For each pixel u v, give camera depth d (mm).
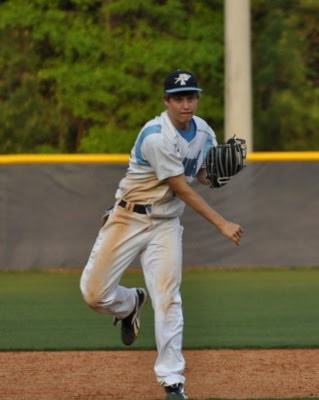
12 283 34125
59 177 36031
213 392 17891
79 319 27234
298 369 20141
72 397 17594
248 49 38312
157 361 16438
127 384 18734
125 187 16625
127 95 49531
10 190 36125
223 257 36312
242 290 32031
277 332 24828
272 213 36000
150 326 26031
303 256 36156
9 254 36406
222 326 25812
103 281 16828
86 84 49469
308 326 25781
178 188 16125
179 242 16594
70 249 36219
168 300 16328
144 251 16672
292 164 35844
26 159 35969
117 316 17641
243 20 38094
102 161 35875
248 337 24062
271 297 30688
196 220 36219
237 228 16094
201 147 16672
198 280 34281
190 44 49438
